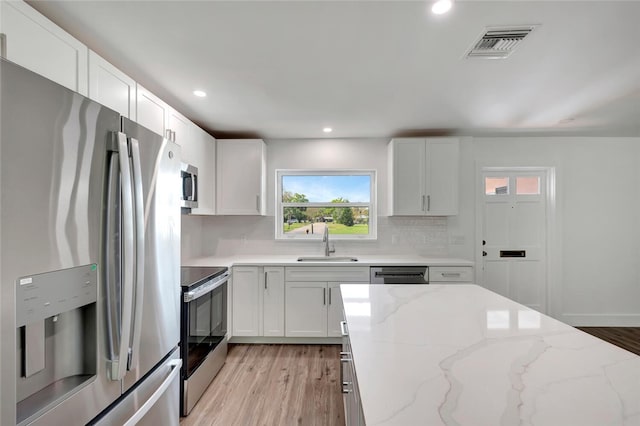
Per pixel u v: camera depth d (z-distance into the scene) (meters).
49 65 1.37
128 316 1.14
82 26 1.61
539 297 3.95
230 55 1.91
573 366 0.94
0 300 0.77
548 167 3.86
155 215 1.43
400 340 1.16
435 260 3.42
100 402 1.08
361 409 0.77
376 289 2.01
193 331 2.20
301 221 3.99
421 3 1.45
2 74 0.78
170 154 1.57
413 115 3.04
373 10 1.50
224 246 3.87
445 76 2.20
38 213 0.87
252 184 3.53
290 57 1.94
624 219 3.89
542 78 2.24
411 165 3.53
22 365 0.90
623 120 3.22
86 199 1.02
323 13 1.51
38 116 0.87
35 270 0.85
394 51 1.87
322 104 2.74
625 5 1.46
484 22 1.59
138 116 2.04
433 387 0.82
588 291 3.89
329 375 2.62
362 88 2.41
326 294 3.26
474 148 3.83
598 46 1.82
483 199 3.94
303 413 2.11
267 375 2.63
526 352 1.05
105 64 1.72
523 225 3.97
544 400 0.76
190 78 2.22
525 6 1.47
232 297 3.25
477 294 1.88
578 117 3.11
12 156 0.80
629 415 0.70
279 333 3.24
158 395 1.37
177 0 1.42
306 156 3.88
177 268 1.65
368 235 3.96
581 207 3.88
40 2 1.42
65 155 0.95
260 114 3.00
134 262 1.21
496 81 2.29
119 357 1.11
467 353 1.04
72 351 1.05
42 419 0.88
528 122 3.28
